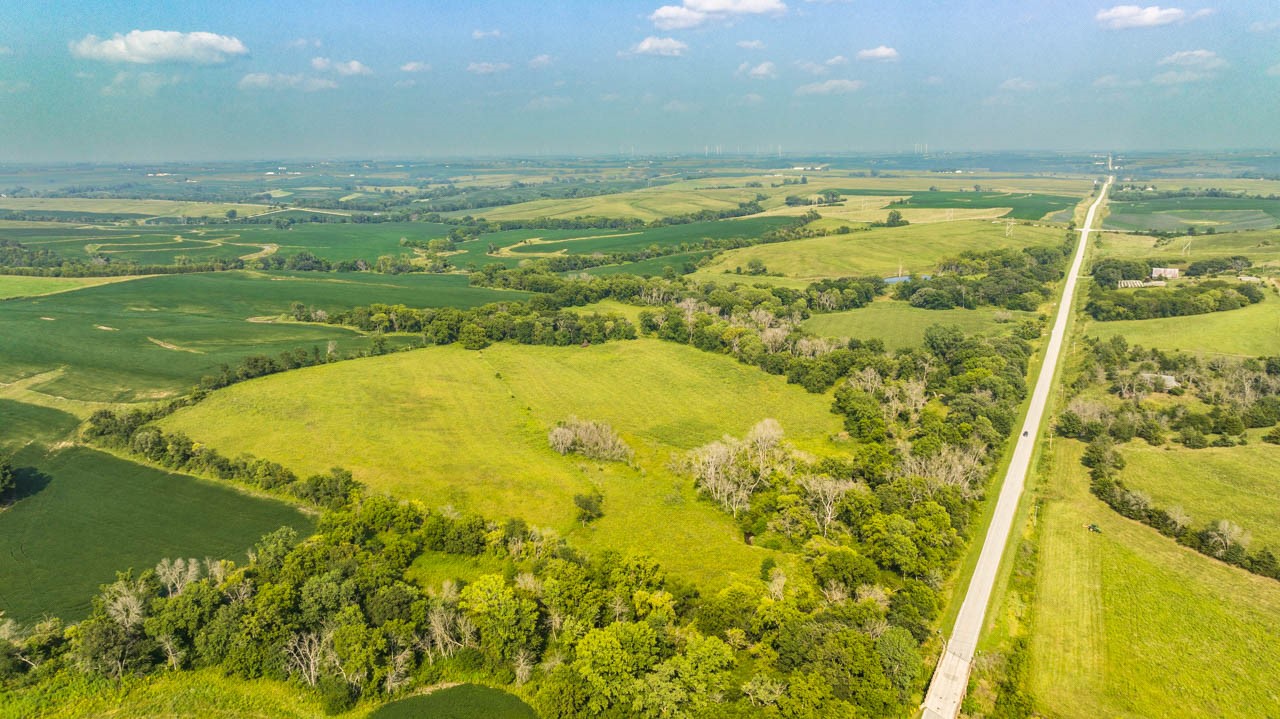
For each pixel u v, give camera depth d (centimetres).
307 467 12369
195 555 9944
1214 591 9025
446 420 14625
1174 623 8469
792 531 10562
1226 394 14725
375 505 10469
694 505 11606
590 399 16175
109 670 7556
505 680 7794
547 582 8512
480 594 8281
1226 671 7675
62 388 15475
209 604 8175
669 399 16238
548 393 16500
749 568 9756
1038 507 11300
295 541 10219
